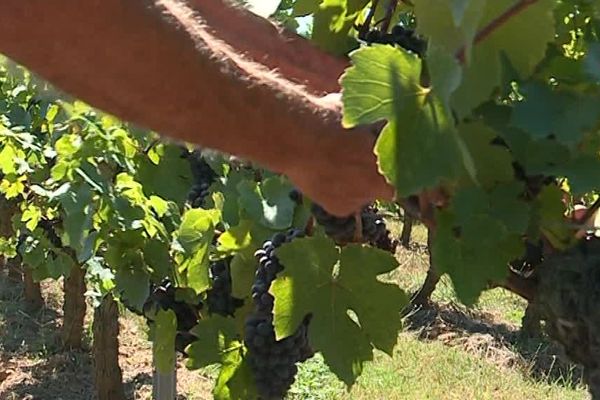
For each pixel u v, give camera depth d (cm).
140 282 262
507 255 121
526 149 120
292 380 199
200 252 223
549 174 118
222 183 251
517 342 738
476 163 120
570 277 122
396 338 157
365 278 155
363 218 177
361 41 158
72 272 670
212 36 141
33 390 630
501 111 120
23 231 498
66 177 300
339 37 165
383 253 155
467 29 98
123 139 305
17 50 118
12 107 459
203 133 123
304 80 158
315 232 180
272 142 123
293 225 198
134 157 308
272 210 201
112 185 307
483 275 119
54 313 791
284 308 156
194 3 154
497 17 112
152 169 306
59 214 430
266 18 162
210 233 224
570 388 646
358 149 123
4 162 418
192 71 119
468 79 112
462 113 113
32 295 783
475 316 823
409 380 650
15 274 878
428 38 115
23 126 448
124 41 117
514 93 121
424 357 696
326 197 128
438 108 102
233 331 216
